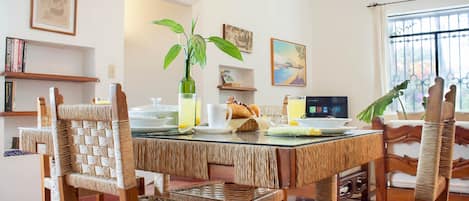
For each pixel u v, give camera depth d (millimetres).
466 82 5855
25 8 3062
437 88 1165
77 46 3443
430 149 1161
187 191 1705
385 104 4410
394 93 4422
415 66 6254
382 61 6402
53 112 1190
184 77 1599
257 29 5770
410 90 6266
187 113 1450
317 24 7125
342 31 6867
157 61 4887
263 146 874
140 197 1496
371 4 6555
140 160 1138
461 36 5922
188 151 1022
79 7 3439
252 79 5645
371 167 2877
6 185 2895
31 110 3266
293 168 838
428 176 1160
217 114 1335
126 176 1031
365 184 2846
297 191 3410
